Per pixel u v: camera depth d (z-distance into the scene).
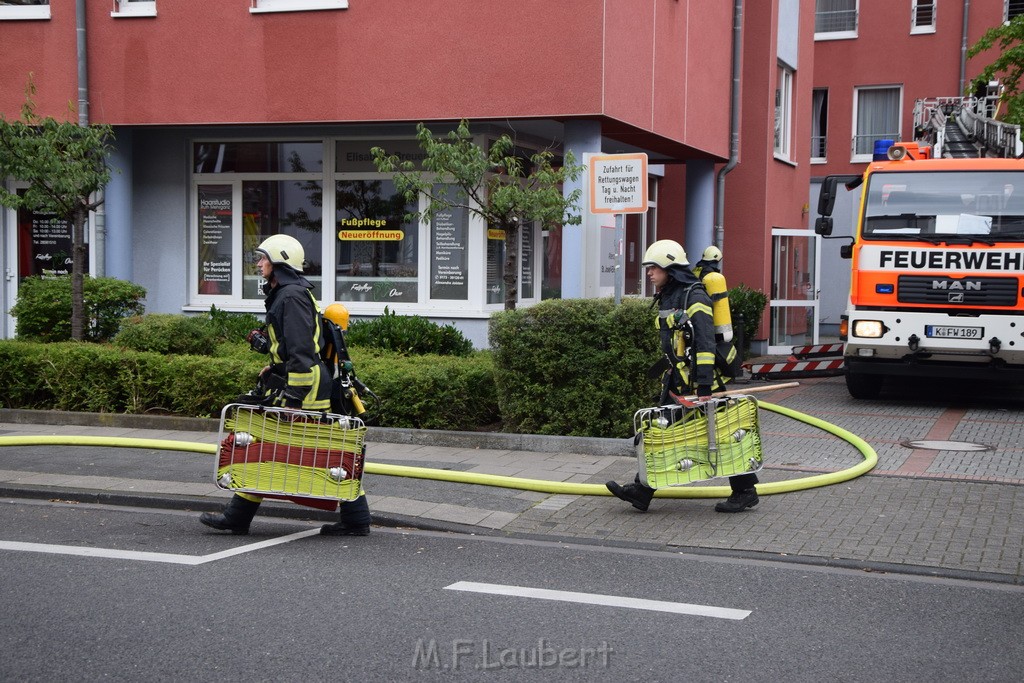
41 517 7.63
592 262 12.97
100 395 11.41
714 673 4.68
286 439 7.00
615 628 5.27
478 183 11.17
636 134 14.34
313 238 14.76
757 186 19.33
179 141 14.93
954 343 12.65
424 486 8.46
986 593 5.96
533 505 7.95
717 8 16.92
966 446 10.39
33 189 12.18
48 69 14.32
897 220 12.96
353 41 13.27
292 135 14.60
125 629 5.20
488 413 10.83
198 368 11.09
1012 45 21.05
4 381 11.63
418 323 12.60
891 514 7.65
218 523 7.15
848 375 13.94
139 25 13.96
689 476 7.62
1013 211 12.70
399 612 5.50
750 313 17.91
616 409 9.95
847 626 5.34
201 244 15.16
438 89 13.02
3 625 5.25
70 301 12.94
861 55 27.14
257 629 5.21
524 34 12.64
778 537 7.06
